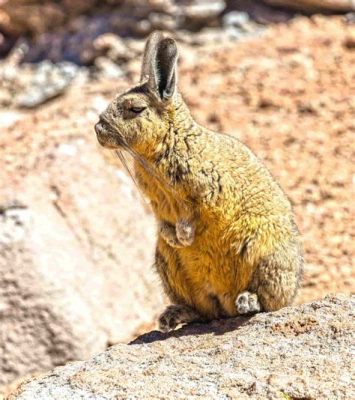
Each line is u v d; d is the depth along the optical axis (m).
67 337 32.38
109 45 50.94
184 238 23.80
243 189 24.02
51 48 52.94
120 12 52.44
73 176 36.56
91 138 39.25
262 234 24.11
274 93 45.66
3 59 54.31
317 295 34.16
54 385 21.66
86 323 32.91
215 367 21.59
